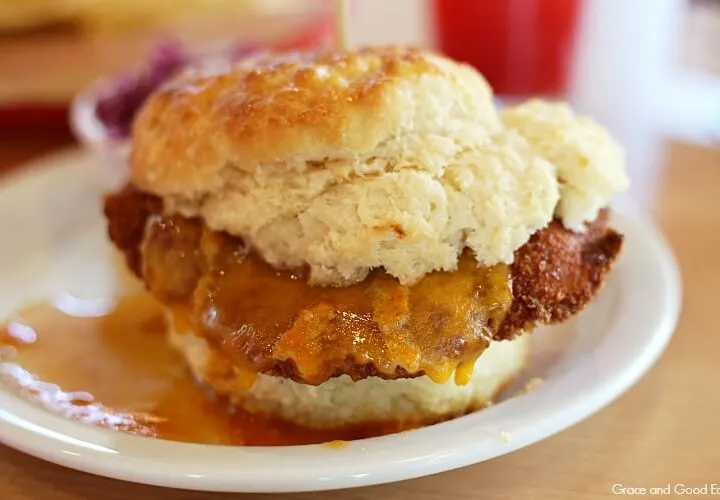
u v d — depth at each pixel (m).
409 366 0.22
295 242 0.24
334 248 0.23
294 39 0.46
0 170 0.39
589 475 0.23
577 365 0.24
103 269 0.31
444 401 0.24
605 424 0.24
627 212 0.30
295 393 0.24
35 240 0.32
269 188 0.24
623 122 0.43
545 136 0.25
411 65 0.24
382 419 0.24
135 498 0.22
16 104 0.43
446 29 0.44
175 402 0.25
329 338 0.22
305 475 0.21
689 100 0.48
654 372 0.26
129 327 0.29
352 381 0.24
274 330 0.23
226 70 0.26
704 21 0.64
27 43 0.48
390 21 0.56
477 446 0.21
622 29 0.57
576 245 0.24
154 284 0.25
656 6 0.61
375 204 0.23
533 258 0.23
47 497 0.22
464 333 0.22
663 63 0.53
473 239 0.23
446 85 0.24
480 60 0.44
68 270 0.31
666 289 0.26
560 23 0.43
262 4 0.50
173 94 0.26
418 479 0.22
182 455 0.21
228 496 0.22
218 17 0.49
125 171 0.35
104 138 0.35
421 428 0.22
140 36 0.49
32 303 0.30
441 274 0.23
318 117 0.23
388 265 0.23
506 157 0.24
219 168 0.24
